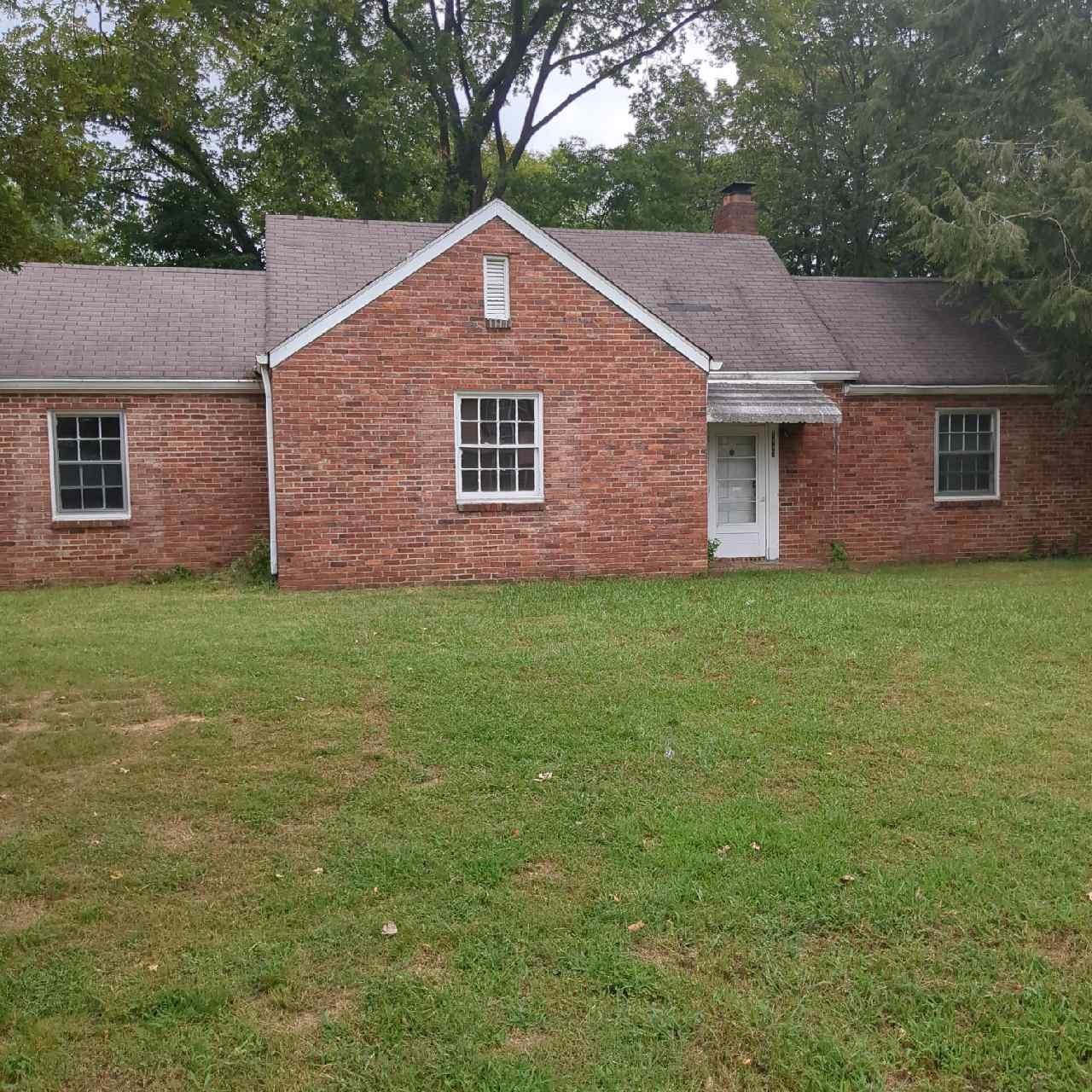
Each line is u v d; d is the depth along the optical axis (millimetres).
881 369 16250
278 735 6559
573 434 13359
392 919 4203
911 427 16297
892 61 18547
